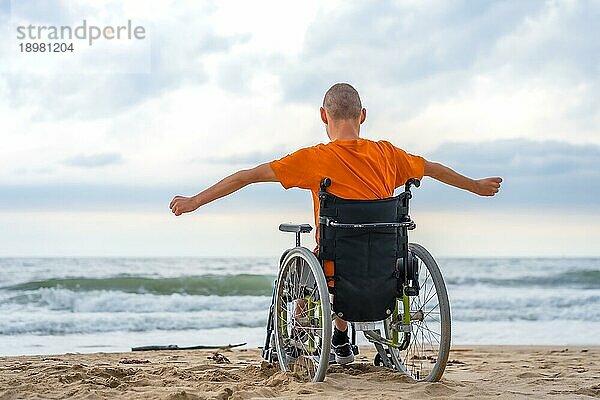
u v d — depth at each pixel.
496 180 5.23
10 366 6.11
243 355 7.48
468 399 4.32
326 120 5.17
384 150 5.00
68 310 14.55
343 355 5.34
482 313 14.83
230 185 4.71
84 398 4.14
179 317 13.70
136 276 18.86
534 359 7.27
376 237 4.71
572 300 16.25
